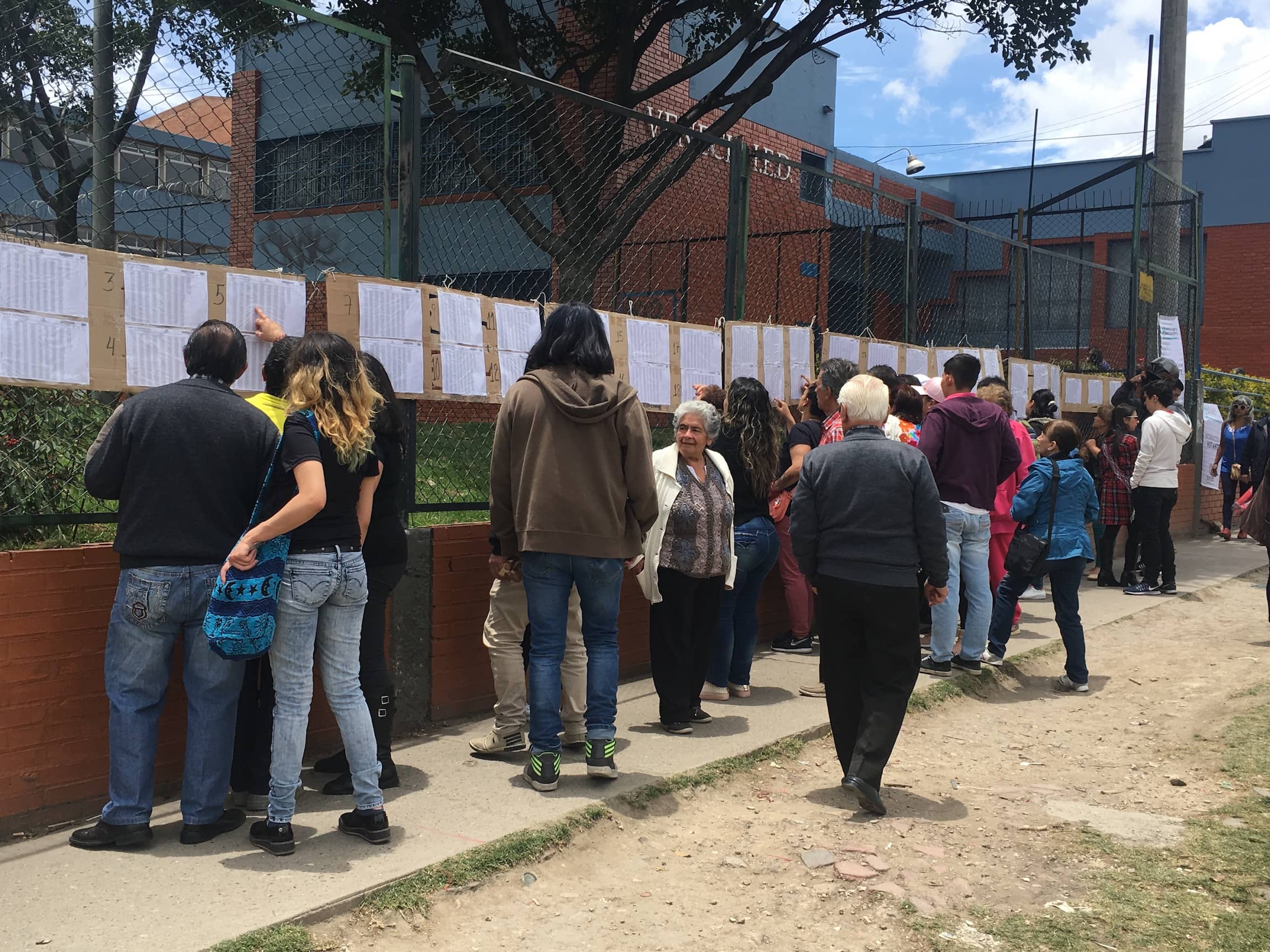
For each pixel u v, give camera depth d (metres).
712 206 7.42
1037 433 8.55
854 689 4.47
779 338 7.00
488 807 3.99
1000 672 6.62
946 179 24.27
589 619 4.30
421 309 4.83
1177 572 10.87
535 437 4.11
